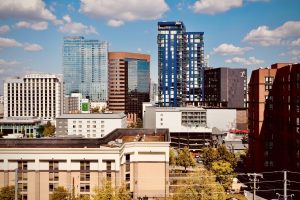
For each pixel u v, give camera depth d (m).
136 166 82.88
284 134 92.31
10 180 74.44
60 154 74.31
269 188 98.25
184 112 199.12
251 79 110.88
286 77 91.12
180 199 66.44
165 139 92.12
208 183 67.44
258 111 103.19
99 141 86.44
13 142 85.19
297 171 85.44
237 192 95.88
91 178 74.62
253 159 108.25
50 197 68.50
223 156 117.56
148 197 82.50
